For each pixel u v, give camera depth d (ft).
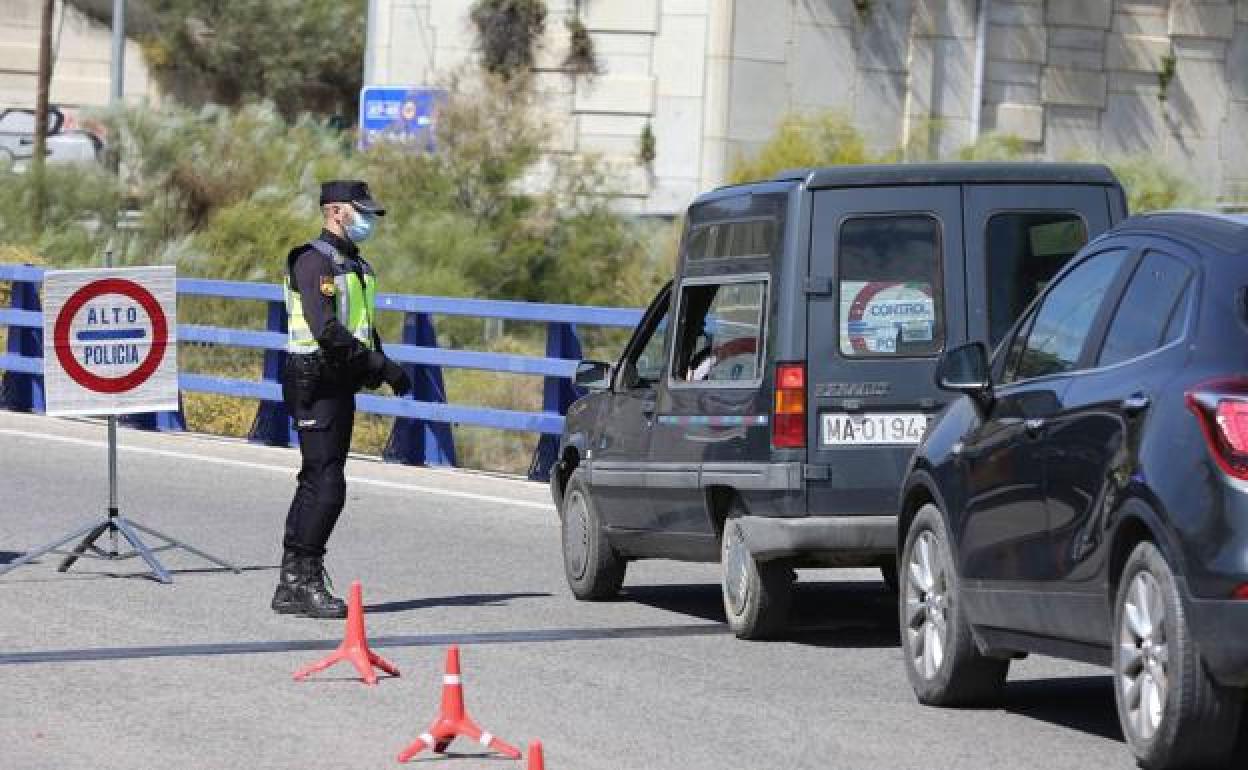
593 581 130.11
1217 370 79.51
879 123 467.93
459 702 85.87
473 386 243.40
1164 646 79.71
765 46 459.32
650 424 123.85
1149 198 379.55
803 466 112.27
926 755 87.66
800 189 113.39
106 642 110.73
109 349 134.72
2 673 102.06
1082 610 86.22
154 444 209.15
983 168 114.52
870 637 118.11
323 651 109.81
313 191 361.10
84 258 344.90
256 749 87.20
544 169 392.88
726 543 117.70
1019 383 93.71
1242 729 91.97
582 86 464.65
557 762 85.97
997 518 92.48
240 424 232.94
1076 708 98.07
